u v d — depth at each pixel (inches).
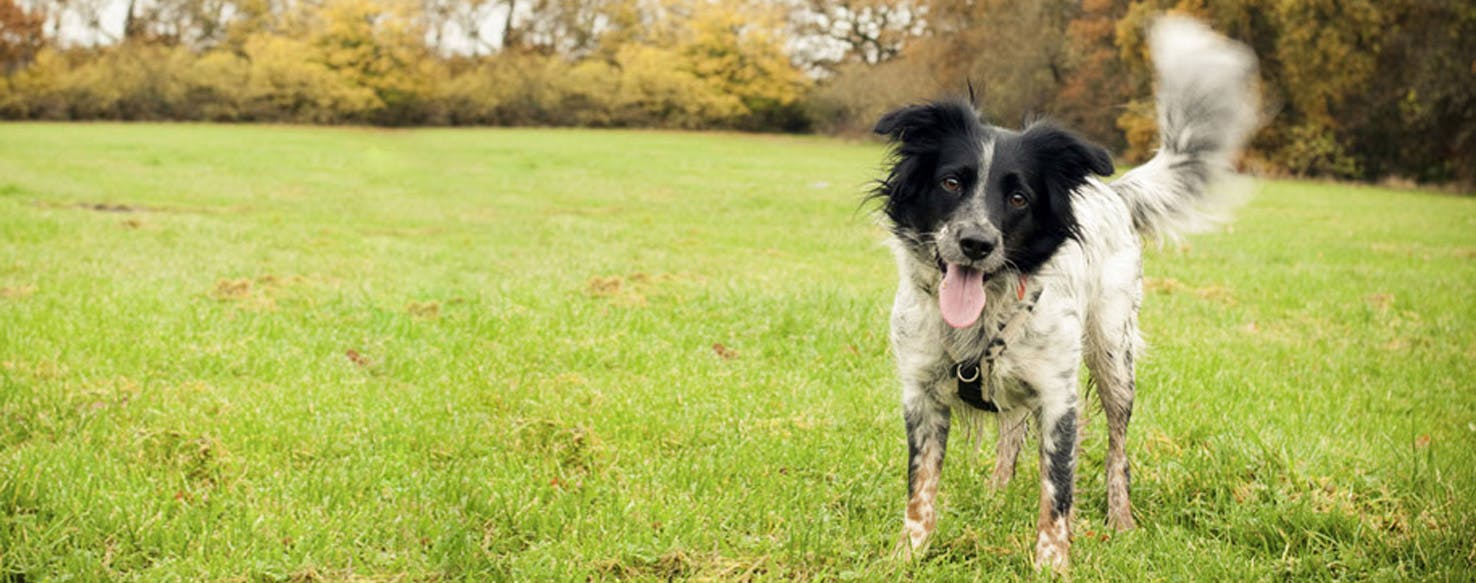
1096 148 167.8
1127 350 200.5
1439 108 1380.4
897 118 168.2
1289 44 1362.0
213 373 276.1
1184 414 249.3
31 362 271.1
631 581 165.2
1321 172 1469.0
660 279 436.1
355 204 785.6
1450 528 176.7
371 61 2162.9
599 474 206.2
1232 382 284.0
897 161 174.2
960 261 159.6
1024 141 167.6
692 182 1082.7
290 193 855.7
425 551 172.4
